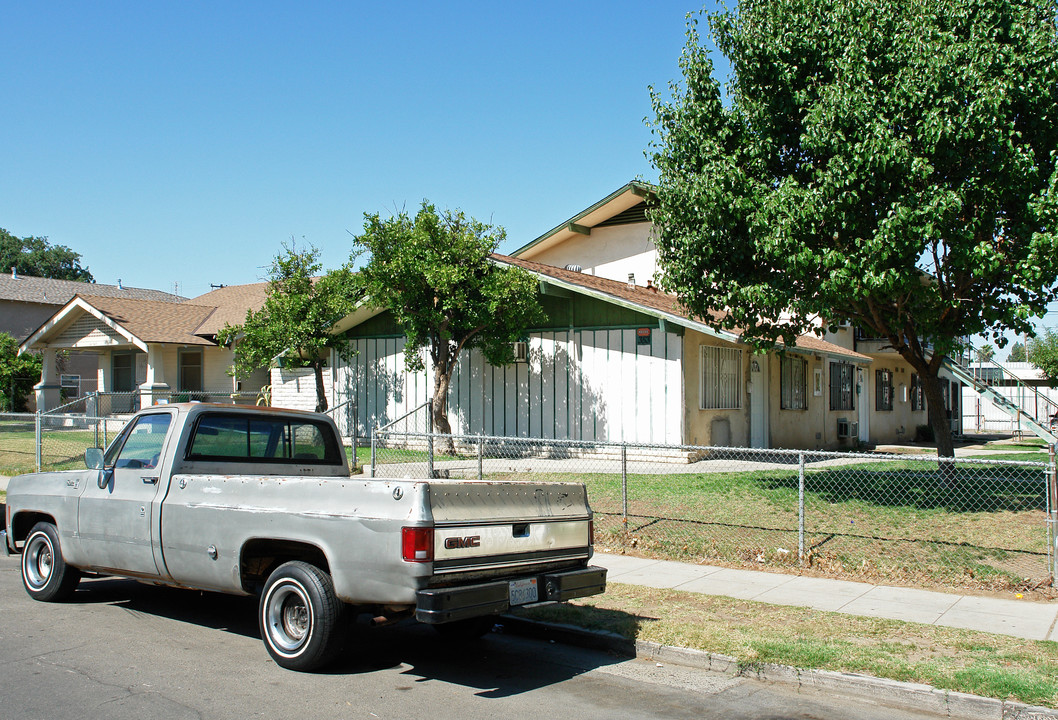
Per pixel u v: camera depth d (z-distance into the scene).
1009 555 8.97
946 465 13.09
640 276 24.72
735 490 13.12
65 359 33.69
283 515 6.14
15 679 5.74
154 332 26.14
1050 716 5.01
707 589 8.21
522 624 7.25
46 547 8.21
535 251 26.31
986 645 6.28
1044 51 9.84
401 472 15.20
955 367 17.05
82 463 18.14
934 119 9.56
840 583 8.42
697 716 5.29
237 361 21.61
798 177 11.52
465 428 19.77
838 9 10.78
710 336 17.33
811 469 15.79
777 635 6.59
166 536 6.93
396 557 5.52
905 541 9.65
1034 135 10.35
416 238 16.59
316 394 22.19
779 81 11.23
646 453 17.19
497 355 17.61
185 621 7.52
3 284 38.94
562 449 18.30
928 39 10.01
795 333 12.43
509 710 5.34
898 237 9.75
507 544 6.07
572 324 18.36
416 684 5.87
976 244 10.24
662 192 12.07
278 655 6.13
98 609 7.94
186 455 7.14
